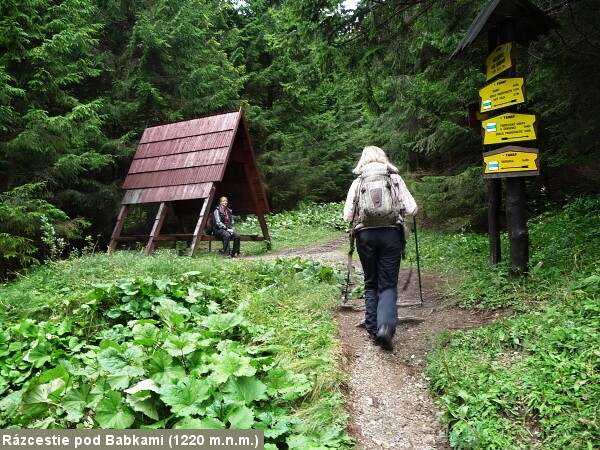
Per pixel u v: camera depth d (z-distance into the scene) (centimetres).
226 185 1252
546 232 838
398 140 1364
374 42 746
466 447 294
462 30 775
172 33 1504
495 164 568
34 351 418
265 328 478
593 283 464
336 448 291
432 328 486
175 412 295
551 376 337
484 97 587
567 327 394
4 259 984
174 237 1109
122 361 350
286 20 781
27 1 1069
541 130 1078
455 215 1219
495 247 639
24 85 1098
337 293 630
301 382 349
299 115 2384
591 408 299
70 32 1089
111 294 547
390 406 356
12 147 1018
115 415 305
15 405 336
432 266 809
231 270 705
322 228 1631
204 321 450
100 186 1342
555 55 772
